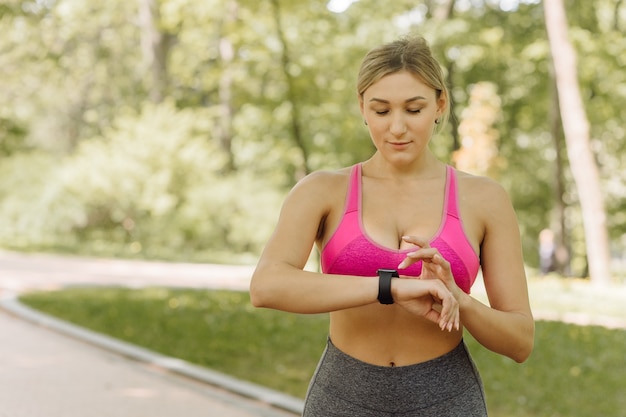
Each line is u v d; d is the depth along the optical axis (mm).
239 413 6277
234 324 10398
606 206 29953
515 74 26266
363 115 2156
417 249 2102
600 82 24547
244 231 26375
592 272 17750
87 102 35656
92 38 33844
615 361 8203
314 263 21469
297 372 7770
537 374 7516
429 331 2156
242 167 31547
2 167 28156
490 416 6254
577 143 17672
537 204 31094
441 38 21547
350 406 2160
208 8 21312
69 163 27109
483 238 2229
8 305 12180
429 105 2088
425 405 2137
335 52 22438
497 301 2188
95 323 10555
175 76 30078
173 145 26328
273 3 20922
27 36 28688
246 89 23766
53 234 26922
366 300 1987
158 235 26516
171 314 11273
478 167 18938
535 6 25047
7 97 32656
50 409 6262
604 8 24266
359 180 2207
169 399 6688
